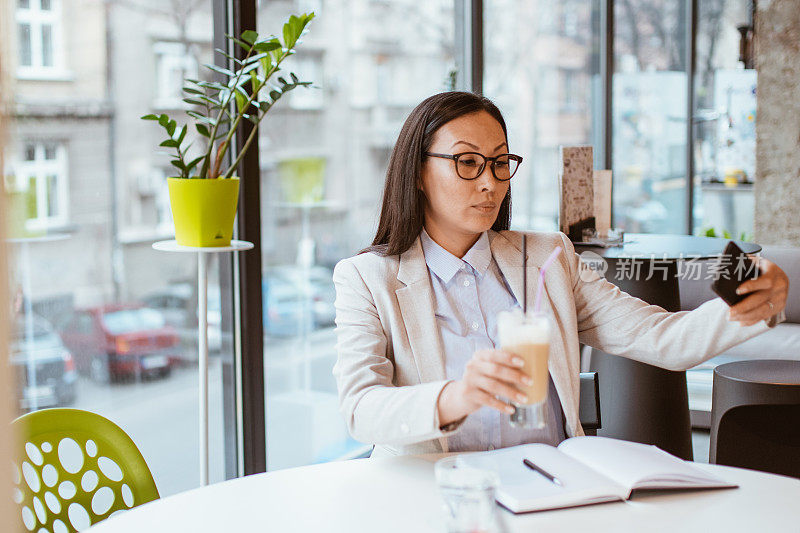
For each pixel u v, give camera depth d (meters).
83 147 2.52
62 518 1.62
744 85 5.87
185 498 1.37
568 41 4.90
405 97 4.11
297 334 3.65
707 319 1.71
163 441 2.79
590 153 3.33
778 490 1.36
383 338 1.70
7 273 0.59
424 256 1.78
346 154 3.92
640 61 5.66
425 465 1.49
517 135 4.56
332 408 3.73
